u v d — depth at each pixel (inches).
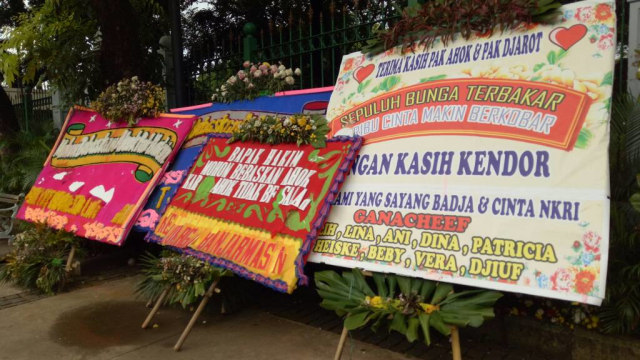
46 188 247.0
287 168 161.5
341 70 168.4
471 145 124.5
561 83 116.0
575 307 129.0
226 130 209.0
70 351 146.0
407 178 132.7
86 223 210.7
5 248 266.8
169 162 213.2
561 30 119.5
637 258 119.3
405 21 146.6
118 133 246.4
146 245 253.8
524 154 115.4
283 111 193.2
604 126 107.0
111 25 276.7
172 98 316.2
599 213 101.8
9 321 171.2
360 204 138.6
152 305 183.8
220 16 367.6
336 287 127.5
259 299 187.2
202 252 159.9
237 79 214.2
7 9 470.3
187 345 148.0
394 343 146.5
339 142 153.9
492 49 130.0
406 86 145.1
